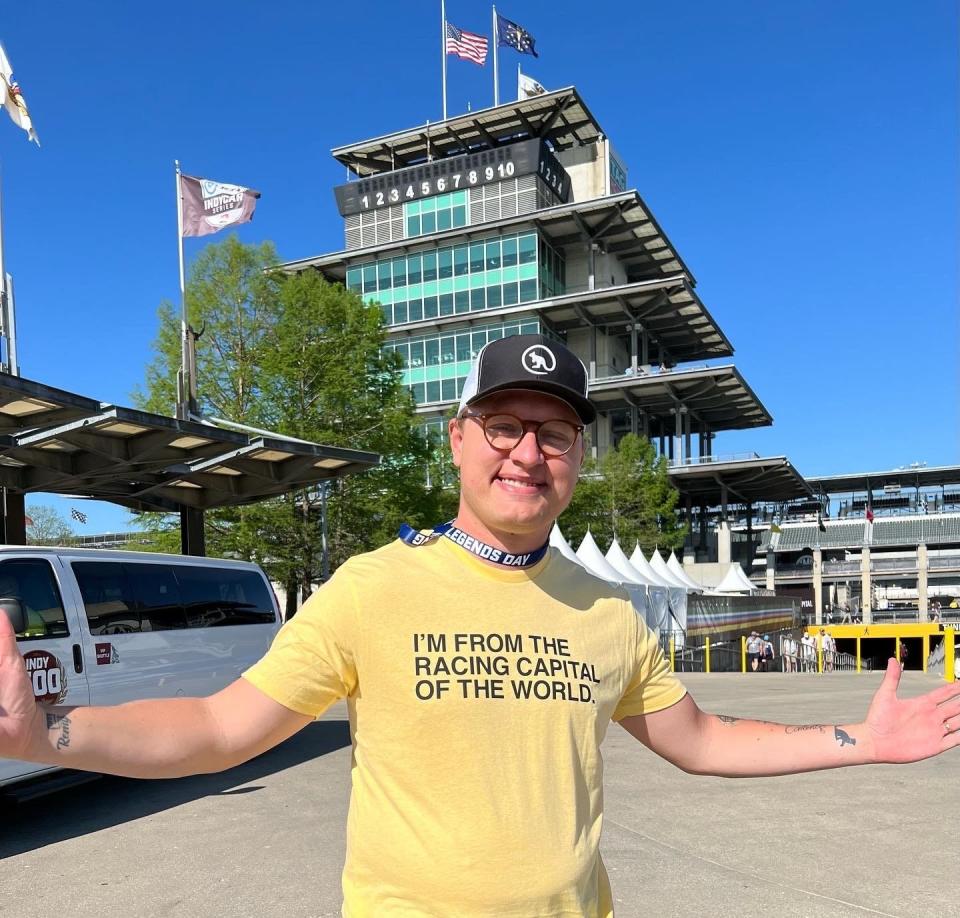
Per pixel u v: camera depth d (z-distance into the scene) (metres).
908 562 66.19
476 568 1.55
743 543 76.56
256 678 1.47
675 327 65.19
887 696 1.79
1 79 16.77
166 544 20.88
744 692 14.48
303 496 22.81
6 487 11.40
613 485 44.75
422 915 1.37
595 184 65.75
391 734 1.43
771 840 5.34
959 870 4.75
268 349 22.08
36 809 6.55
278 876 4.77
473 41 63.91
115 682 6.69
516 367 1.55
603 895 1.59
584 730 1.50
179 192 19.88
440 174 62.31
